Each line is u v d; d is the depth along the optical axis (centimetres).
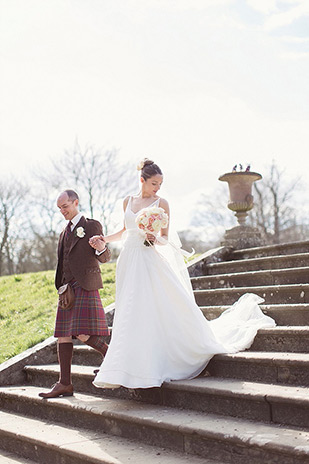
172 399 370
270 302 504
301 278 530
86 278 427
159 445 329
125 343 369
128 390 408
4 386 520
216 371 394
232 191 784
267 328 409
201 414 340
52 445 353
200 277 636
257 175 783
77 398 424
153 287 390
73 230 440
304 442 259
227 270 677
